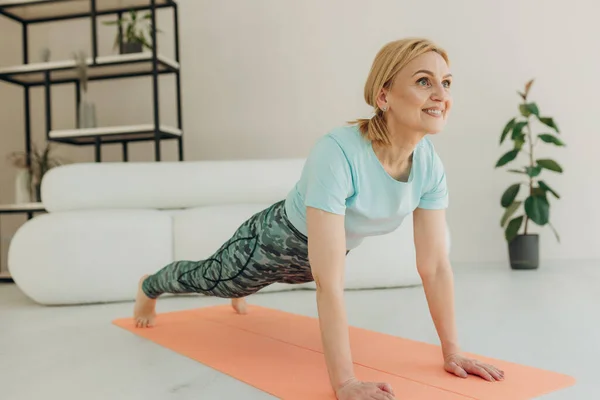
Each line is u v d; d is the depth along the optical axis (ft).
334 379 3.42
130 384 4.01
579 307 6.43
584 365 4.13
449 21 12.07
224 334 5.50
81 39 13.62
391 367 4.14
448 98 3.46
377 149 3.71
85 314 7.00
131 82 13.38
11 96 13.60
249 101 12.92
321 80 12.64
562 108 11.75
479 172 11.96
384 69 3.52
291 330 5.63
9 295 9.05
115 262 7.76
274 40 12.79
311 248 3.58
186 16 13.15
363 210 3.78
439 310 4.10
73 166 8.36
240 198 8.52
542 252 11.70
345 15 12.50
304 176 3.86
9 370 4.50
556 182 11.68
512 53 11.87
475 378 3.81
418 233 4.12
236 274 4.73
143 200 8.39
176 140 13.08
